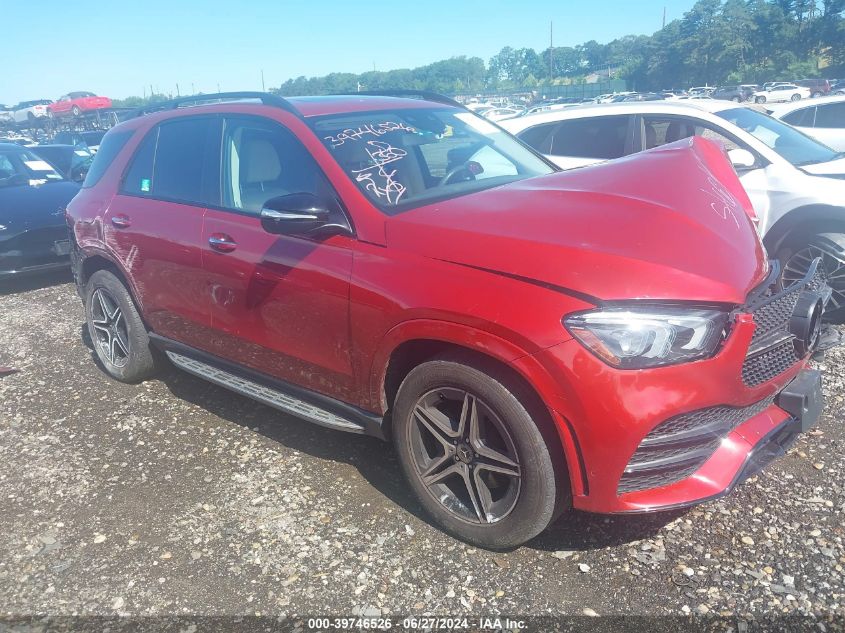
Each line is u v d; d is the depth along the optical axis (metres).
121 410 4.38
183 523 3.17
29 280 8.15
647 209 2.81
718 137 6.02
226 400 4.46
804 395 2.89
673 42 105.44
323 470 3.56
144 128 4.43
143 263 4.15
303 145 3.39
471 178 3.60
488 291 2.57
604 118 6.82
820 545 2.78
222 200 3.74
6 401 4.61
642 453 2.47
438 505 2.96
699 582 2.62
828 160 5.96
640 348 2.38
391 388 3.08
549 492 2.59
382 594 2.66
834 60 93.31
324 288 3.08
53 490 3.51
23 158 8.62
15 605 2.70
